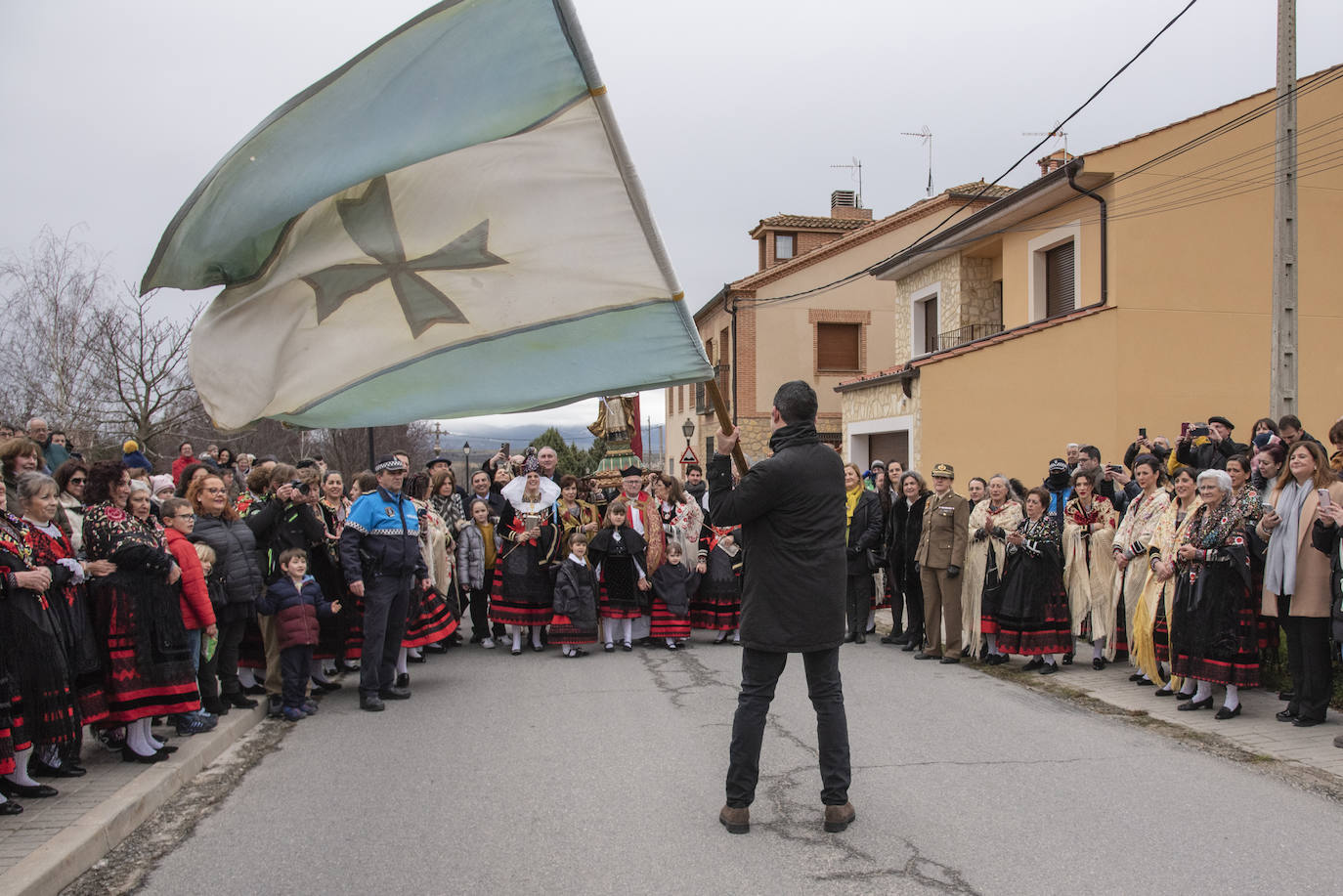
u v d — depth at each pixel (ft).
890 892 12.46
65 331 61.93
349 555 23.98
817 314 90.79
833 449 15.29
